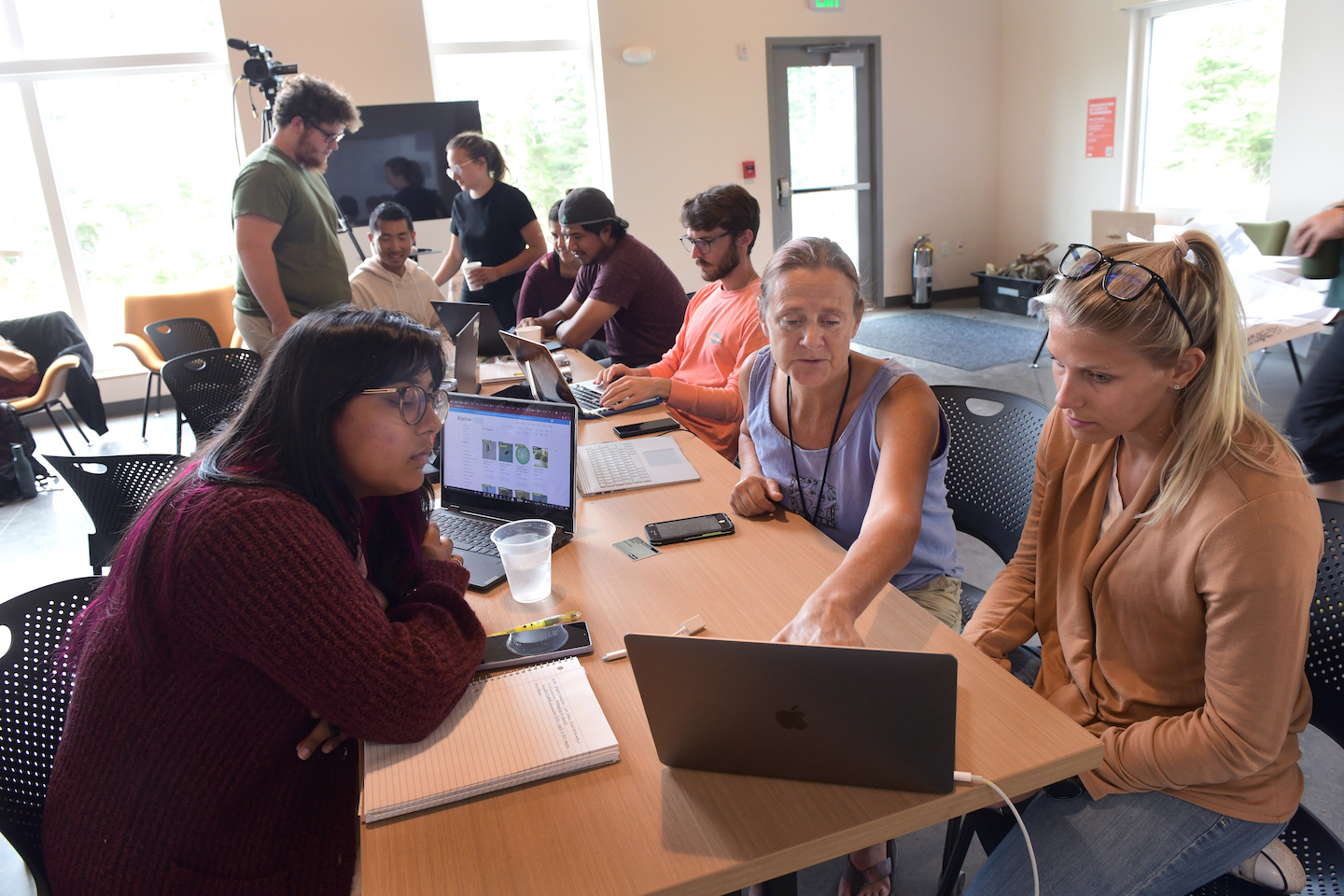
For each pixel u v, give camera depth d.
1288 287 3.75
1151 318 0.95
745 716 0.83
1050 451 1.26
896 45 6.79
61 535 3.54
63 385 4.36
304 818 0.96
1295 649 0.91
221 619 0.85
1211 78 5.68
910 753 0.81
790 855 0.79
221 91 5.43
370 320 0.97
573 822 0.84
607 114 6.00
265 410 0.96
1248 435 0.97
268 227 2.93
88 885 0.91
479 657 1.05
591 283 3.52
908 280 7.39
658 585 1.31
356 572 0.95
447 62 5.75
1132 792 1.05
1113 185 6.38
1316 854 1.05
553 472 1.51
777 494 1.55
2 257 4.90
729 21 6.22
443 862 0.79
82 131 5.30
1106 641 1.12
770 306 1.37
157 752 0.88
